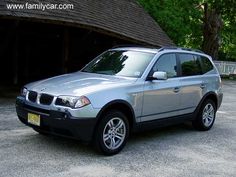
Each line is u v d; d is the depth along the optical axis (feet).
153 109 23.85
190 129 29.55
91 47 57.88
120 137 21.89
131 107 22.26
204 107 28.78
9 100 37.91
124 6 62.03
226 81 91.86
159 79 23.61
